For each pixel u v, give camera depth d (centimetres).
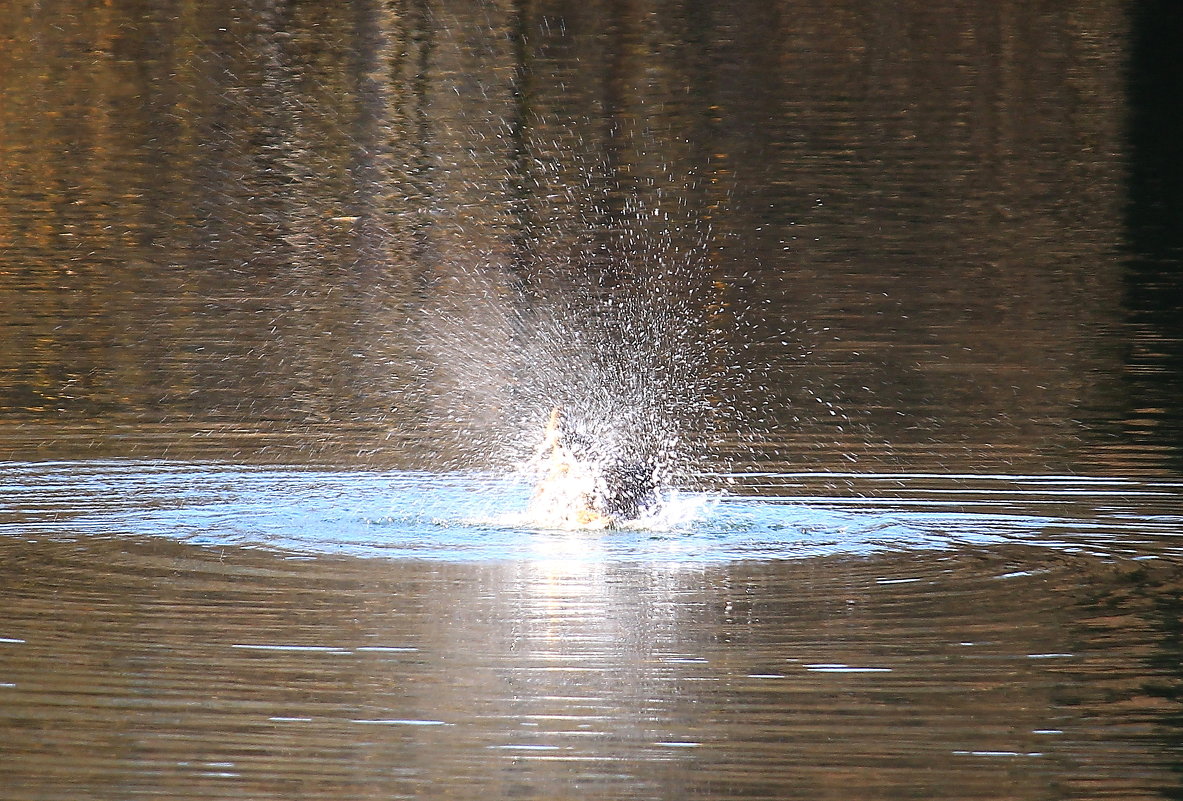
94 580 3362
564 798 2419
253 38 10262
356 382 5491
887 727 2681
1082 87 10356
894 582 3422
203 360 5722
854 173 8831
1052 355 5912
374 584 3378
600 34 10625
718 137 9262
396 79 9812
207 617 3147
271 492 4144
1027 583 3431
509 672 2891
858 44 10831
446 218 7888
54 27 10238
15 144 8750
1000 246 7700
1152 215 8281
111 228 7631
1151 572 3497
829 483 4300
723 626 3133
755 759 2561
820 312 6556
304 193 8231
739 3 11206
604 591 3359
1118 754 2588
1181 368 5722
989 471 4425
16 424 4809
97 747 2566
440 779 2473
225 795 2420
